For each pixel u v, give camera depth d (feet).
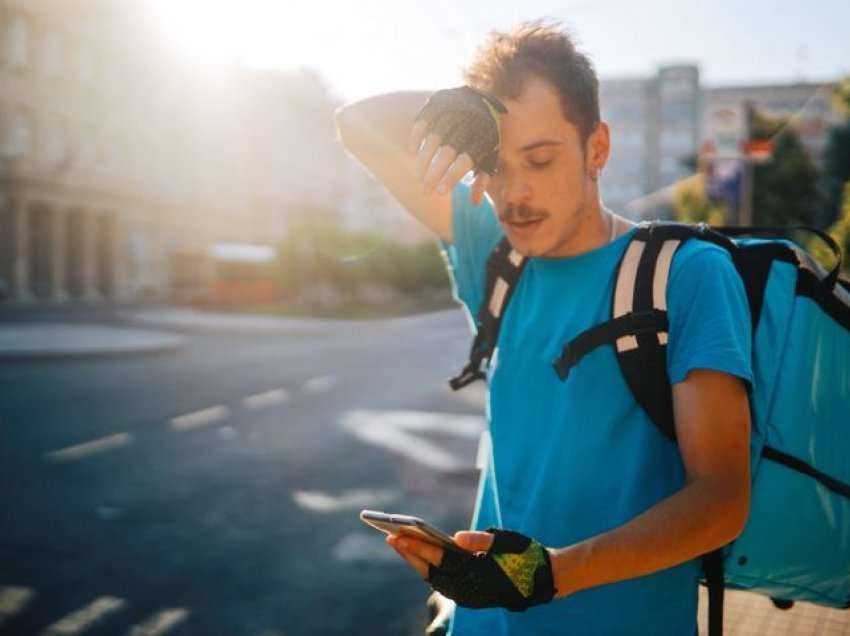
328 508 20.30
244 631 13.00
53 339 70.33
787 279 4.09
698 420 3.63
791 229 4.48
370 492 21.95
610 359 4.05
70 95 133.39
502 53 3.97
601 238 4.31
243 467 24.86
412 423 33.42
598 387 4.08
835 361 4.13
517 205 3.99
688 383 3.71
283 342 83.46
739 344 3.70
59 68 130.62
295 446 28.32
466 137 3.75
